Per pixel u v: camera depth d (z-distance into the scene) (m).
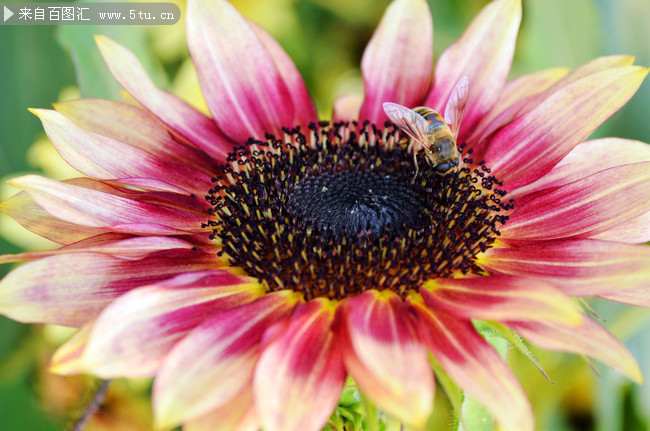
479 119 0.21
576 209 0.19
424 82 0.21
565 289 0.17
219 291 0.17
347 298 0.17
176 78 0.26
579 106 0.19
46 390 0.23
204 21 0.21
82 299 0.17
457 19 0.30
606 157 0.20
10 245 0.25
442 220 0.19
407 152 0.20
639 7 0.24
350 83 0.30
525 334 0.16
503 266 0.18
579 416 0.24
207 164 0.20
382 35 0.21
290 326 0.17
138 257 0.18
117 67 0.20
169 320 0.17
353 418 0.18
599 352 0.16
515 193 0.20
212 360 0.16
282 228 0.18
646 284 0.16
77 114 0.20
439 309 0.17
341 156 0.20
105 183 0.19
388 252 0.18
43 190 0.17
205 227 0.19
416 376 0.15
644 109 0.24
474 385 0.16
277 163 0.20
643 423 0.23
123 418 0.23
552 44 0.25
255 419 0.16
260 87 0.21
